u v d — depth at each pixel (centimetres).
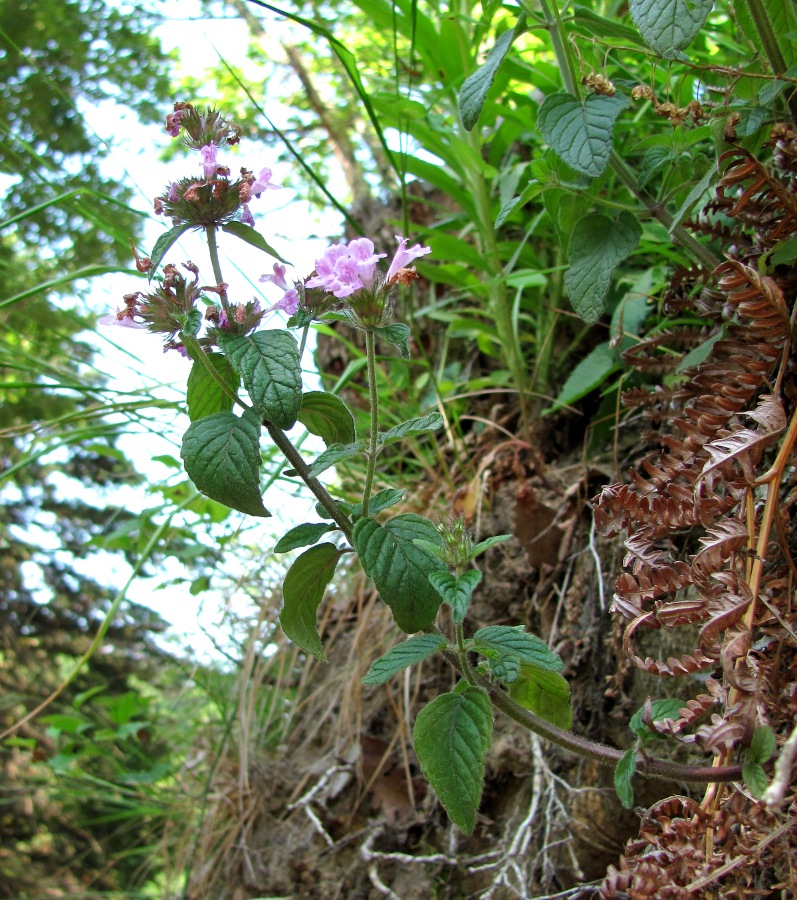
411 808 39
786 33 29
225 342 24
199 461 23
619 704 33
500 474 44
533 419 45
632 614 24
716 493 29
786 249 27
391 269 23
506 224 51
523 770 35
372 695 43
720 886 22
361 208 68
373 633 44
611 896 22
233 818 45
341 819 40
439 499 46
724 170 27
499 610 40
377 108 46
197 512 47
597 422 40
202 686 51
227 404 26
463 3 44
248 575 49
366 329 23
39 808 91
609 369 39
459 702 21
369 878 38
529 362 49
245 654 48
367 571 22
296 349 23
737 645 22
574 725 34
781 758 17
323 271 23
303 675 46
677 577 24
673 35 24
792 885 21
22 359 50
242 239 26
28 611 108
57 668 109
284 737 46
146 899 57
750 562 25
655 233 40
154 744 66
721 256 31
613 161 29
